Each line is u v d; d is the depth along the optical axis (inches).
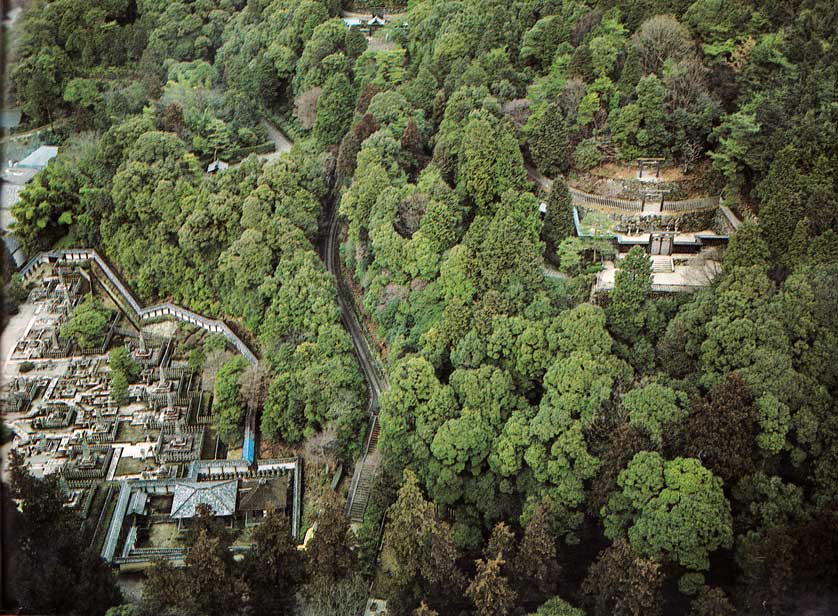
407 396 7342.5
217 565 6186.0
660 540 6038.4
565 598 6461.6
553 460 6673.2
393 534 6668.3
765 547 5816.9
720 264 7716.5
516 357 7337.6
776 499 6058.1
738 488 6220.5
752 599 5944.9
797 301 6692.9
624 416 6599.4
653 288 7815.0
